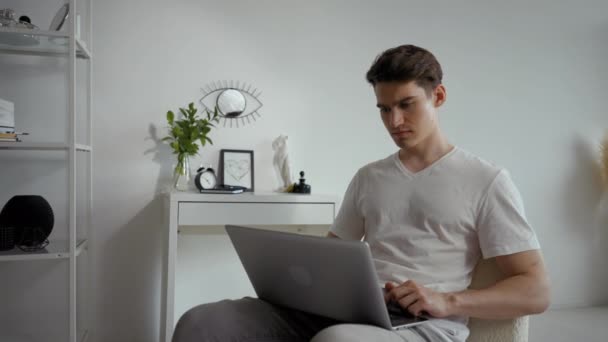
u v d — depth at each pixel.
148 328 2.56
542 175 3.17
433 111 1.40
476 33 3.04
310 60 2.78
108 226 2.52
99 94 2.50
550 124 3.17
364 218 1.52
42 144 2.01
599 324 2.84
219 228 2.58
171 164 2.58
